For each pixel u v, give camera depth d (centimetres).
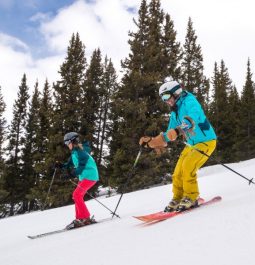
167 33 2747
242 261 225
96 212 901
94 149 2911
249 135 4044
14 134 3769
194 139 488
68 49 2864
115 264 277
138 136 2267
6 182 3497
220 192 688
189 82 3469
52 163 2467
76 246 384
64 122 2686
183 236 312
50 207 2462
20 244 591
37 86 3956
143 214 637
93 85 3253
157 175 2267
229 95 4594
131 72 2403
